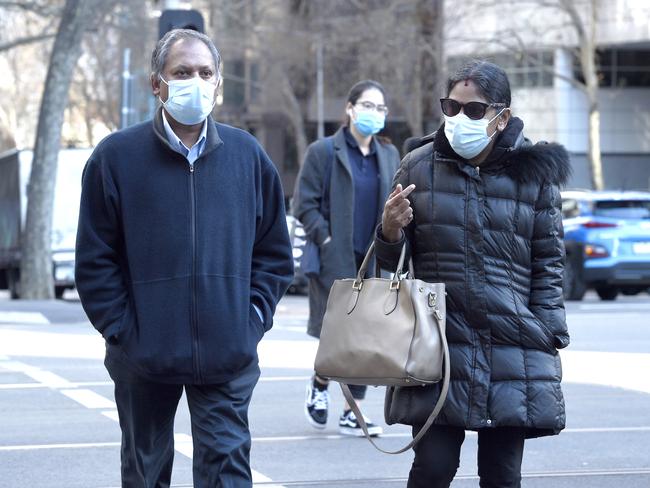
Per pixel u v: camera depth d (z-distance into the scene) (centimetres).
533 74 8388
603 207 3434
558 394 739
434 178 746
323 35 6812
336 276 1241
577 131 8488
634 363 1942
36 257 3578
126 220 702
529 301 752
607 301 3581
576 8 7412
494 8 7244
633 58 8712
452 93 731
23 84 10269
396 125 8319
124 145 709
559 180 749
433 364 718
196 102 691
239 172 717
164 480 755
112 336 704
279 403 1536
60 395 1602
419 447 745
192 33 718
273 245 744
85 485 1079
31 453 1222
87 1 3591
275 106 8794
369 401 1555
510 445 752
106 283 708
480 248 735
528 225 743
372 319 732
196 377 699
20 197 4172
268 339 2308
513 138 738
